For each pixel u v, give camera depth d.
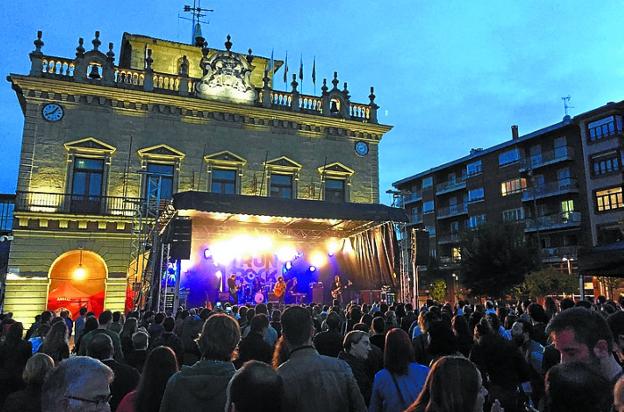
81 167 24.19
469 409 2.62
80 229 23.31
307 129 28.67
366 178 29.47
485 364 4.27
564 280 33.84
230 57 27.83
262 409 2.57
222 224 24.33
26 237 22.55
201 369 3.63
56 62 24.41
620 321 4.07
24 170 22.88
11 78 23.09
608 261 9.94
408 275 21.59
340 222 23.75
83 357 2.67
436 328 5.08
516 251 35.91
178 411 3.40
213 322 3.86
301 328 3.93
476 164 54.22
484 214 52.00
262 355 5.28
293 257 26.08
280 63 32.47
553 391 2.56
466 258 38.31
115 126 24.84
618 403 2.01
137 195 24.58
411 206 66.12
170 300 18.84
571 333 2.93
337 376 3.79
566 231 43.44
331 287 26.73
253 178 27.02
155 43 29.48
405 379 4.31
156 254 19.16
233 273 24.58
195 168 25.94
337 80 30.14
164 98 25.59
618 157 39.69
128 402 3.88
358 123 29.53
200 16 34.78
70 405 2.46
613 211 39.72
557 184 44.12
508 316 9.97
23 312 21.91
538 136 46.50
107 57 25.20
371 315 10.69
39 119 23.55
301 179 27.97
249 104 27.66
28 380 3.81
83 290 23.55
